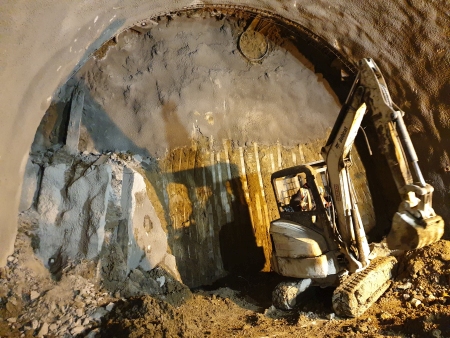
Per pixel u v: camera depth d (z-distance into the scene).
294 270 5.66
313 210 5.67
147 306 4.82
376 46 6.93
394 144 4.32
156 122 6.96
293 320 5.39
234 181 7.40
